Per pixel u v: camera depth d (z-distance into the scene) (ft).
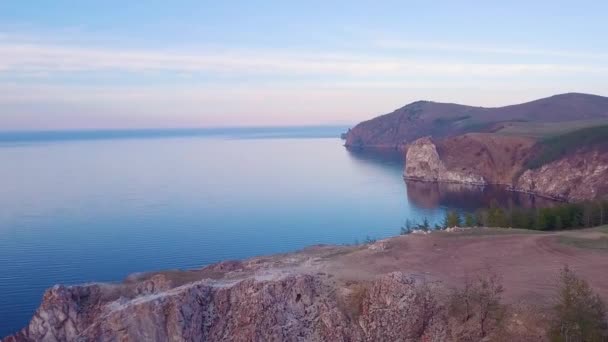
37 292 332.60
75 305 200.23
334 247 294.66
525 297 160.86
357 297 173.47
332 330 163.53
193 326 173.06
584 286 142.20
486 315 148.97
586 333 135.54
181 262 398.42
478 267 194.49
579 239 226.99
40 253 423.64
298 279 179.32
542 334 143.33
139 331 172.35
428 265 199.21
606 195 576.20
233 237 479.00
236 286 181.88
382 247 223.30
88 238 472.03
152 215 576.61
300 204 651.25
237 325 172.45
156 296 181.88
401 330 158.20
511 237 233.55
